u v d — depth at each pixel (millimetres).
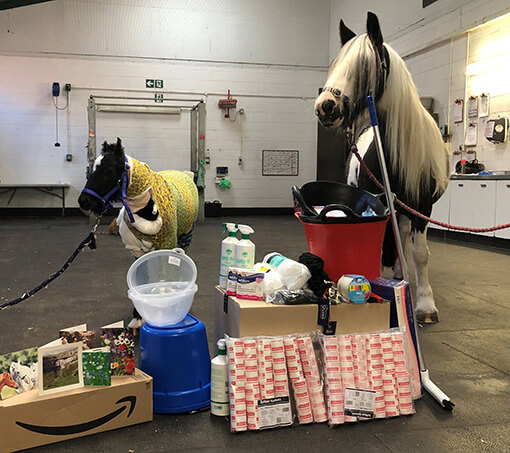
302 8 10516
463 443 1579
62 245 5977
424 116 2436
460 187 6703
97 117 9844
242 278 1855
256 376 1684
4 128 9555
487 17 6512
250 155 10648
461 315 3080
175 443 1563
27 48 9531
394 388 1775
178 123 10133
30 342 2498
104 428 1629
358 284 1823
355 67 2207
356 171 2670
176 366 1754
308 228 1979
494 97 6605
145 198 2297
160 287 1991
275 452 1515
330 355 1759
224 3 10211
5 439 1473
